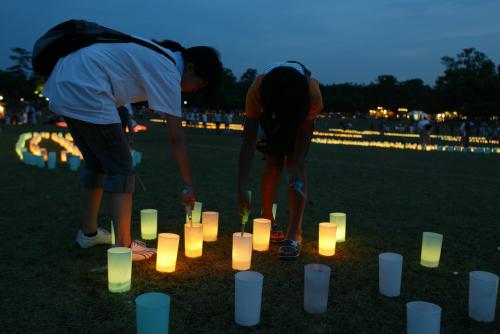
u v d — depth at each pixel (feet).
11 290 7.75
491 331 6.77
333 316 7.09
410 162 38.01
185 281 8.45
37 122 127.95
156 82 8.77
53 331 6.30
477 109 228.63
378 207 16.88
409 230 13.26
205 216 11.39
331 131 136.36
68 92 8.62
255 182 23.41
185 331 6.40
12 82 334.85
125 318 6.77
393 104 392.27
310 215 15.20
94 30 9.11
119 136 8.80
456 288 8.55
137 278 8.52
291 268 9.47
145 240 11.34
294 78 9.12
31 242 10.66
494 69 276.41
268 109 9.15
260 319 6.89
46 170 24.80
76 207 14.85
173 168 27.84
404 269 9.62
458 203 18.12
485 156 48.49
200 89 9.80
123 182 8.89
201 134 83.56
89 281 8.25
